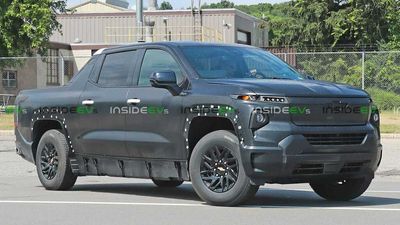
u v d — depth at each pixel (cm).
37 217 728
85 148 935
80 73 970
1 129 2411
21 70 4403
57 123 999
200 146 779
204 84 788
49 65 4609
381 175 1268
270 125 729
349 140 764
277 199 884
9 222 700
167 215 729
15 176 1232
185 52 841
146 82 862
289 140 725
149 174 851
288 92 742
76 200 865
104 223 685
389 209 768
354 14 4344
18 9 3875
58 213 754
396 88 2716
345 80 2764
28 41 3975
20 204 827
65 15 5525
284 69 874
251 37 5647
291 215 719
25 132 1034
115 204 822
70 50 4825
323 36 4581
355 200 866
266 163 725
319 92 756
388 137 2075
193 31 4875
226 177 764
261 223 671
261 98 735
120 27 5219
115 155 890
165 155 823
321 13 4538
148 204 820
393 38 4266
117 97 882
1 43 3947
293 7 4694
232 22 5175
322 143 744
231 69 831
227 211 745
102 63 940
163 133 821
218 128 802
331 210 758
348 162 761
